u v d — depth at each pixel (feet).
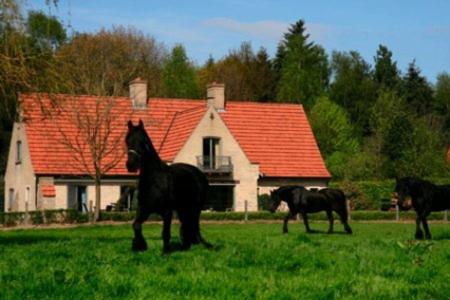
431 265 49.83
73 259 54.44
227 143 200.03
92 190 193.47
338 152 254.88
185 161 195.52
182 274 43.47
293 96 351.05
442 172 211.20
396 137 216.95
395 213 171.94
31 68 77.71
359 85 384.27
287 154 214.90
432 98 398.62
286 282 40.55
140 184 60.44
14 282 40.60
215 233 103.71
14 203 209.97
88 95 192.03
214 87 220.84
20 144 206.49
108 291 37.63
